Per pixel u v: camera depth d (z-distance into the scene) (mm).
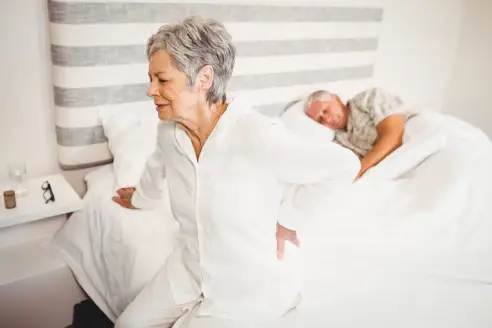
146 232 1256
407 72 2842
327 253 1208
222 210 833
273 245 902
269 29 1952
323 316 958
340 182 833
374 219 1384
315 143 825
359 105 1960
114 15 1494
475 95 3008
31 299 1379
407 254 1249
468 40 2949
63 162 1590
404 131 1825
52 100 1544
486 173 1541
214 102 832
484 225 1399
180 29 773
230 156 825
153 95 808
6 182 1523
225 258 874
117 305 1253
